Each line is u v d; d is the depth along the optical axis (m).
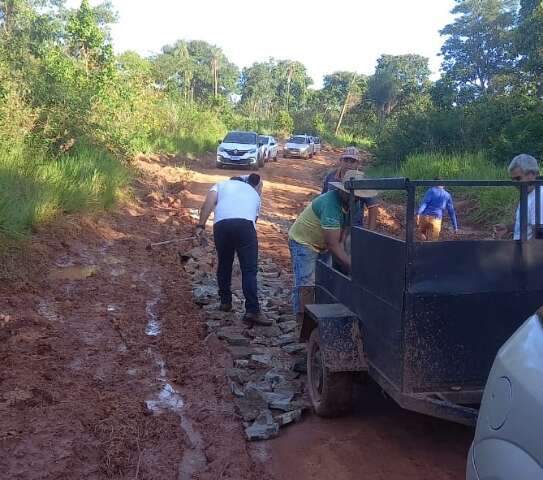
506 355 2.45
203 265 9.16
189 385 5.18
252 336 6.31
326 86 89.69
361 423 4.58
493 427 2.30
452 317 3.68
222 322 6.70
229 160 25.73
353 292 4.58
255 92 93.38
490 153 17.88
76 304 7.01
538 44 20.91
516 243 3.73
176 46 92.81
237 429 4.47
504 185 3.84
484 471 2.29
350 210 4.94
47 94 13.78
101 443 4.15
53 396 4.73
